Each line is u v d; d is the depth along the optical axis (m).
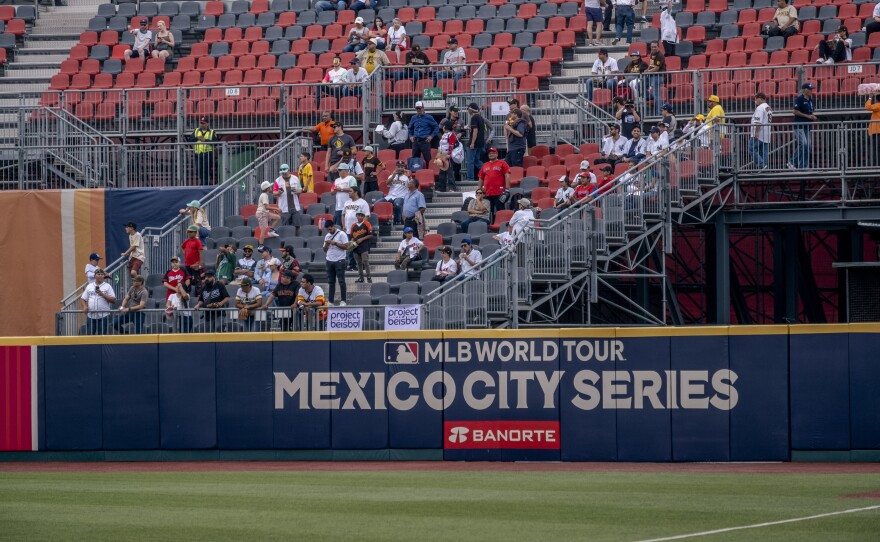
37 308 111.31
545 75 128.38
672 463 73.94
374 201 107.38
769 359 73.31
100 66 145.00
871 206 100.06
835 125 99.88
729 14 134.38
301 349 79.38
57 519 50.09
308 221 104.56
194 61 141.62
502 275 87.19
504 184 101.75
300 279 96.81
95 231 111.00
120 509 53.06
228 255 96.56
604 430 75.00
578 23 138.50
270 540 44.16
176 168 114.38
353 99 120.38
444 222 104.75
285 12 149.12
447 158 109.38
